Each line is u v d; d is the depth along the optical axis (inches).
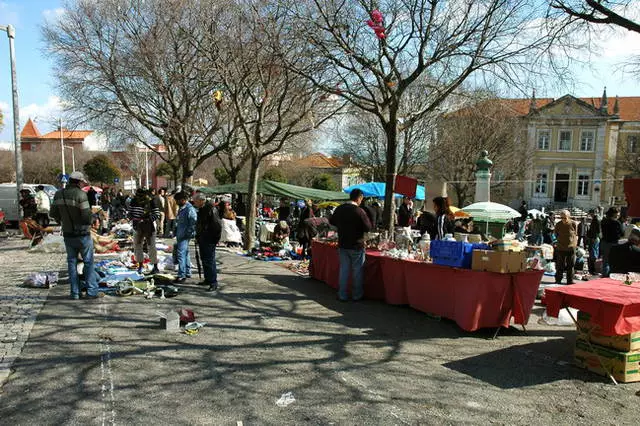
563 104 1840.6
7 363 181.8
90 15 650.8
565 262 389.4
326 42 358.3
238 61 472.1
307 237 502.9
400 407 154.4
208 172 2066.9
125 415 144.5
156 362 187.8
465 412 151.9
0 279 346.0
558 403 160.1
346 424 142.3
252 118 707.4
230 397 158.7
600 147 1814.7
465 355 206.2
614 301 171.9
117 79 669.9
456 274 240.2
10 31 677.3
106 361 187.2
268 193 790.5
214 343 212.8
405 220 625.3
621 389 172.6
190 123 663.8
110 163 2041.1
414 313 275.6
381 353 206.2
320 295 320.5
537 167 1882.4
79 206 277.1
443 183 799.1
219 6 461.7
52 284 322.0
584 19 299.7
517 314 235.8
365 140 1295.5
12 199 844.6
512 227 1012.5
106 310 262.2
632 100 1975.9
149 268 391.5
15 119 697.0
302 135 824.3
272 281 368.2
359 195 303.3
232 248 600.4
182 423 140.6
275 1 365.7
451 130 1192.8
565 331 246.1
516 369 190.4
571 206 1827.0
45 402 151.9
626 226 717.9
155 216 378.3
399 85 352.8
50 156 2151.8
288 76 476.1
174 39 585.6
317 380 174.7
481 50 339.9
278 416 146.3
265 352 203.3
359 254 301.3
